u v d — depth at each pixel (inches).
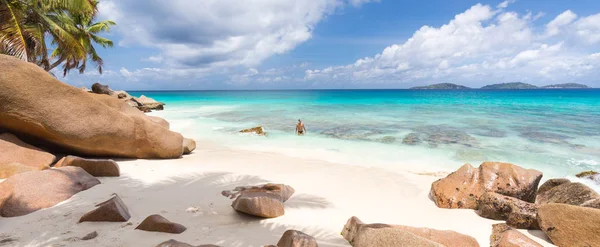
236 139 568.7
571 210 166.9
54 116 285.9
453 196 228.2
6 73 265.9
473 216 210.4
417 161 403.5
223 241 152.3
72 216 173.3
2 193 180.2
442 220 203.2
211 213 192.4
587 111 1154.7
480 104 1656.0
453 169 363.6
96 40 1245.7
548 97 2682.1
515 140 554.6
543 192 239.1
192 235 157.3
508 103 1734.7
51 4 781.9
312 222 188.4
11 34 636.1
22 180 192.2
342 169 334.3
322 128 716.0
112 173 262.8
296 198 233.9
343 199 237.3
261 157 390.9
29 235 149.3
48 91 285.3
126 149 332.8
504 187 225.1
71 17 1077.8
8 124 282.5
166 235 155.0
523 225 184.9
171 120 864.9
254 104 1697.8
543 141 544.7
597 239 153.0
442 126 743.1
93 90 1130.7
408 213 214.4
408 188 271.9
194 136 598.5
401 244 135.5
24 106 274.2
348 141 550.6
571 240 161.0
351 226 167.9
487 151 466.3
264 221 184.1
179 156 376.5
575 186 211.0
